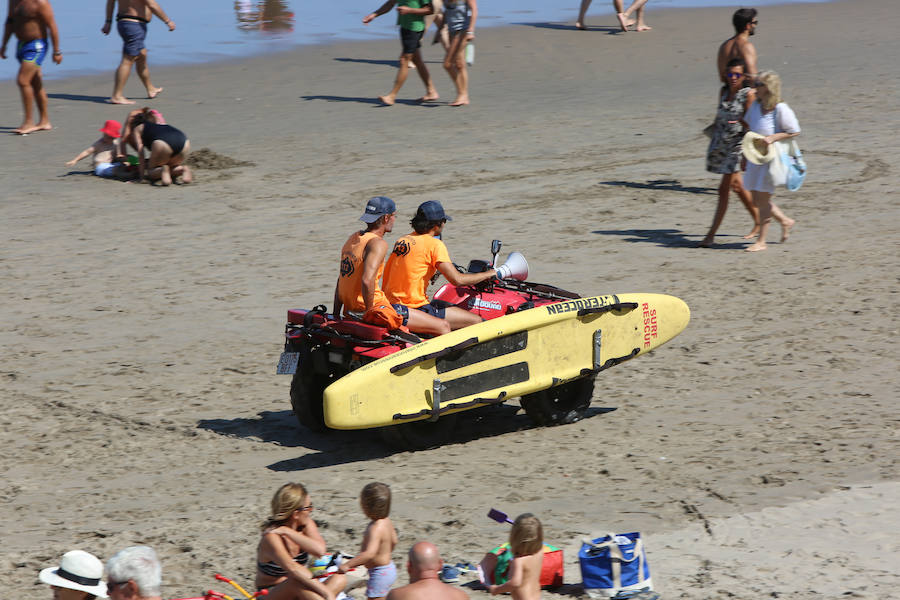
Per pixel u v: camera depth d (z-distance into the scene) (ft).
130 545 41.06
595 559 36.29
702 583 36.47
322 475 48.19
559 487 45.91
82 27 218.18
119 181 109.29
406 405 48.80
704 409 54.60
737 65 82.84
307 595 34.19
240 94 151.23
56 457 50.37
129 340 67.00
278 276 79.82
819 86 150.51
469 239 87.86
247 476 48.19
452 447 51.85
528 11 238.68
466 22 140.46
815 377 58.13
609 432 52.49
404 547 40.34
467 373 50.29
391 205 52.03
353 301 51.90
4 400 57.36
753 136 82.02
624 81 160.15
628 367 61.46
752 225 92.22
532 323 51.65
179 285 77.92
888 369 58.85
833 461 47.01
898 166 108.88
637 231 90.53
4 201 101.09
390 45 194.80
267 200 101.71
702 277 77.56
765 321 67.87
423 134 128.16
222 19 231.09
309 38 203.21
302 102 145.89
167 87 156.04
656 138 125.59
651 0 260.21
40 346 65.98
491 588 34.45
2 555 40.29
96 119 134.82
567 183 106.63
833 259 80.69
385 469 48.88
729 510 42.52
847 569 37.04
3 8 230.27
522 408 57.72
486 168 112.68
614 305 54.54
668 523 41.65
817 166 110.22
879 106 136.87
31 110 127.34
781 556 38.32
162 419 55.06
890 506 42.09
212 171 112.57
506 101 146.82
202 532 42.16
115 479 47.91
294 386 53.11
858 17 220.64
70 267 82.33
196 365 62.75
